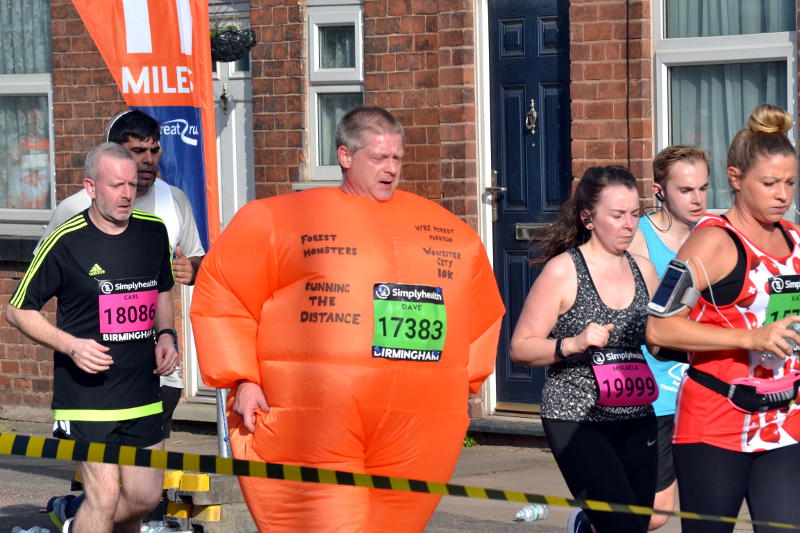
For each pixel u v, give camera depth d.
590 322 11.42
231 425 11.05
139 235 13.18
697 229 10.13
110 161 12.81
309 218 10.69
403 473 10.68
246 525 15.24
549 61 20.25
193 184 15.50
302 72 22.03
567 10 20.09
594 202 11.52
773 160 9.77
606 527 11.21
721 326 10.06
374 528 10.75
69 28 23.92
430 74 20.69
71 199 13.89
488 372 11.50
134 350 13.09
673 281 9.96
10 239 24.06
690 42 18.92
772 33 18.47
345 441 10.45
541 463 19.33
